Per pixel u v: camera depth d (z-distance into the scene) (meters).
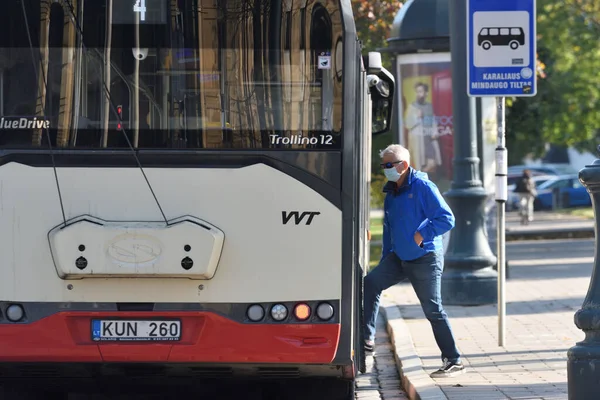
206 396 32.34
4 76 25.12
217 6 25.12
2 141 25.00
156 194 24.77
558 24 104.75
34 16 25.19
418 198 31.59
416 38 59.47
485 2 37.28
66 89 25.12
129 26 25.16
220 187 24.78
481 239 50.75
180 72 25.09
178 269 24.25
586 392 23.73
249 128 24.97
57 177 24.80
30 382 27.05
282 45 25.06
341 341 24.73
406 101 60.62
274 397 29.34
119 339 24.59
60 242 24.28
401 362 34.00
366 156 32.34
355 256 25.38
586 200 162.12
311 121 24.97
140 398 32.16
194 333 24.72
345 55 24.98
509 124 107.56
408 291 57.06
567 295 52.62
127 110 25.05
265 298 24.64
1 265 24.72
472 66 37.34
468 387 29.38
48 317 24.58
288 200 24.75
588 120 108.25
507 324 42.47
